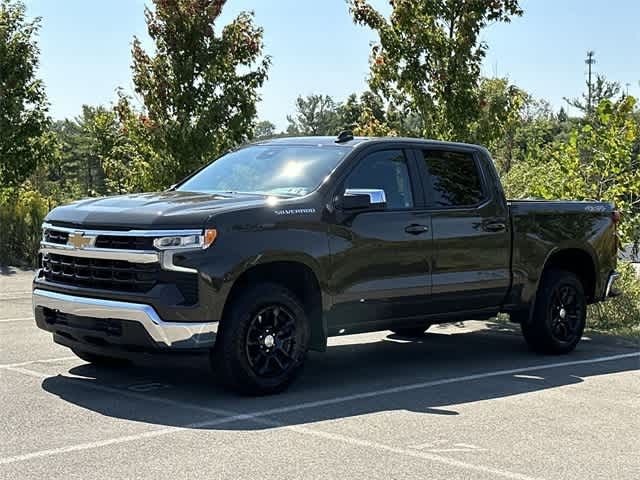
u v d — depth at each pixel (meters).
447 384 7.79
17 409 6.43
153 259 6.61
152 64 18.73
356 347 9.96
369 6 14.73
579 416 6.65
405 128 15.47
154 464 5.14
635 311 12.08
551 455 5.56
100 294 6.80
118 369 8.04
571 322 9.65
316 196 7.39
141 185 18.92
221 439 5.71
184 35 18.72
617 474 5.20
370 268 7.66
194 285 6.59
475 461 5.38
